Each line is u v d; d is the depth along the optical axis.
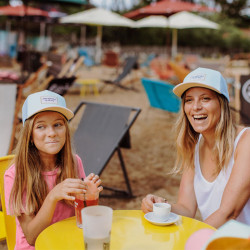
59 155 2.16
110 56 16.39
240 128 2.22
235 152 2.14
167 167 5.30
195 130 2.19
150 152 5.96
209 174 2.24
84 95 10.57
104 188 4.34
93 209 1.45
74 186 1.74
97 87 12.38
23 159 1.99
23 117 2.03
